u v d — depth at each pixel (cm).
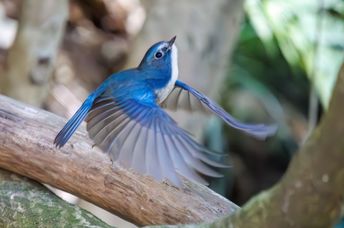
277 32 1207
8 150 632
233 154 1308
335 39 1218
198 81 988
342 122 401
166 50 614
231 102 1273
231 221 488
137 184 611
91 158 621
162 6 991
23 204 618
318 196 427
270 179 1309
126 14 1344
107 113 532
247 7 1203
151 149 497
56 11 982
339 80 396
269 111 1288
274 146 1307
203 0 982
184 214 602
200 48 985
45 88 1020
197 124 973
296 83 1348
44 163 629
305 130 1315
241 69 1309
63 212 609
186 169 492
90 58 1289
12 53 999
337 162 412
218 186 1269
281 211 446
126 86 578
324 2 1207
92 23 1348
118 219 987
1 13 1263
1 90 1017
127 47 1306
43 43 990
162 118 521
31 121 637
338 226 1002
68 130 555
